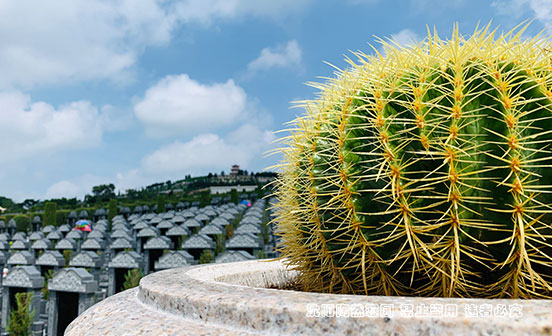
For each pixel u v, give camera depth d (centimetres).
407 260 199
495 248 184
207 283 200
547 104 183
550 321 115
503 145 179
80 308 1052
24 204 7275
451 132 183
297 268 257
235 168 9350
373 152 202
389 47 227
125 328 164
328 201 216
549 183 176
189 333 151
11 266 1583
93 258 1373
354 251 210
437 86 191
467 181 181
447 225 185
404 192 186
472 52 201
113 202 3100
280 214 261
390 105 204
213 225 1555
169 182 9481
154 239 1464
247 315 150
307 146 236
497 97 185
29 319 1027
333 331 135
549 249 181
